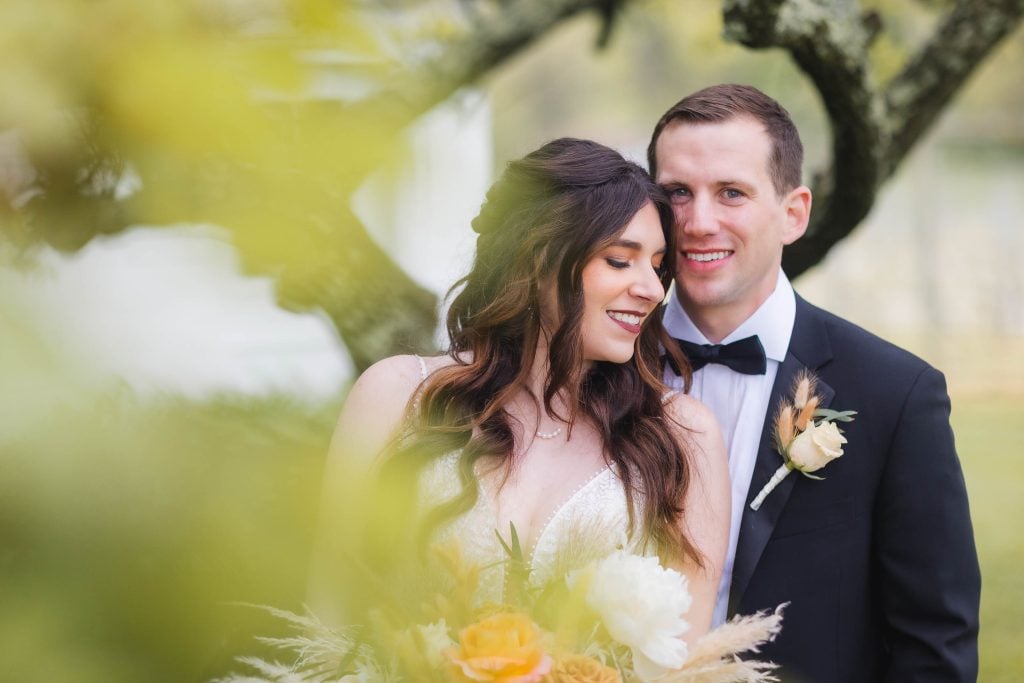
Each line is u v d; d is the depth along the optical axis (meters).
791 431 2.73
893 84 4.41
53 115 0.73
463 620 1.87
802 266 4.46
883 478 2.73
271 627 1.71
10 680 0.71
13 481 0.68
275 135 0.77
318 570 1.11
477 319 2.75
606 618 1.92
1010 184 24.92
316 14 0.79
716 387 3.01
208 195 0.77
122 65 0.74
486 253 2.79
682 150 2.85
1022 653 6.26
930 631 2.65
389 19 0.95
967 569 2.67
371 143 0.77
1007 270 19.33
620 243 2.63
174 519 0.74
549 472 2.69
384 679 1.82
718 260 2.85
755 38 3.44
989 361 16.05
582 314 2.65
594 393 2.77
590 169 2.67
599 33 6.12
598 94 20.81
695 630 2.64
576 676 1.80
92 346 0.69
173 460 0.74
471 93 5.37
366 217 0.80
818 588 2.72
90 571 0.72
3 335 0.67
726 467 2.81
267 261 0.77
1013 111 24.05
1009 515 9.08
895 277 19.83
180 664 0.74
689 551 2.60
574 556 2.15
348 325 3.36
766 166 2.83
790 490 2.75
